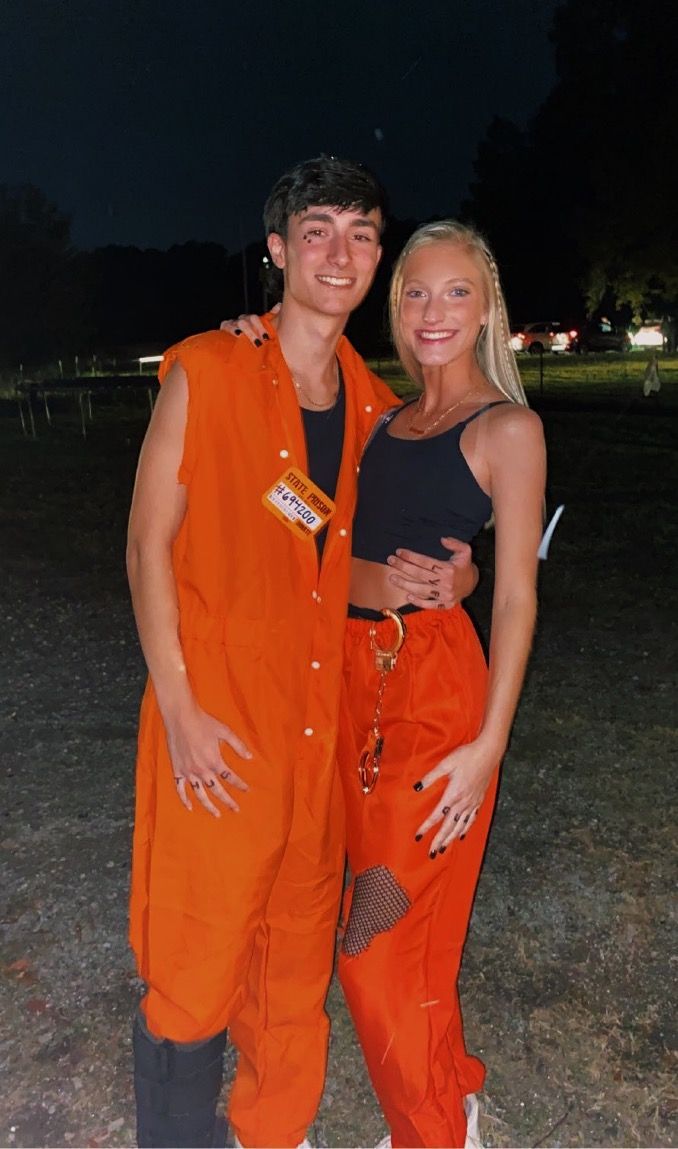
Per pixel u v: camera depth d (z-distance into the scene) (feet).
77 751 14.21
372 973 6.93
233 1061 8.69
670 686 17.06
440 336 7.08
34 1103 7.98
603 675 17.58
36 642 18.93
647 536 28.63
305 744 6.96
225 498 6.53
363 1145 7.76
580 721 15.55
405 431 7.20
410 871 6.88
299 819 7.09
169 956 6.77
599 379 84.79
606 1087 8.27
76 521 29.76
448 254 7.06
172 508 6.45
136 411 61.93
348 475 6.91
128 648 18.62
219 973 6.73
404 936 6.95
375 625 7.02
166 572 6.47
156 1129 6.97
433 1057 6.98
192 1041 6.79
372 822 6.97
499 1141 7.76
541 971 9.67
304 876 7.28
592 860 11.61
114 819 12.34
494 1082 8.30
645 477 38.83
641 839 12.07
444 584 6.78
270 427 6.54
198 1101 6.97
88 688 16.61
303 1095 7.48
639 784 13.47
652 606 21.86
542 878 11.24
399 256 7.47
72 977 9.45
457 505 6.84
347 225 6.64
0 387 75.15
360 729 7.07
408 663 6.89
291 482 6.55
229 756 6.61
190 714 6.49
